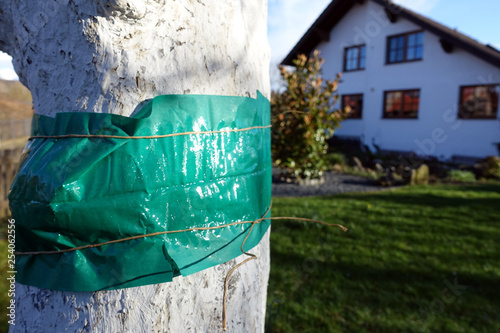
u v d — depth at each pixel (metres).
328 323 2.28
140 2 0.67
